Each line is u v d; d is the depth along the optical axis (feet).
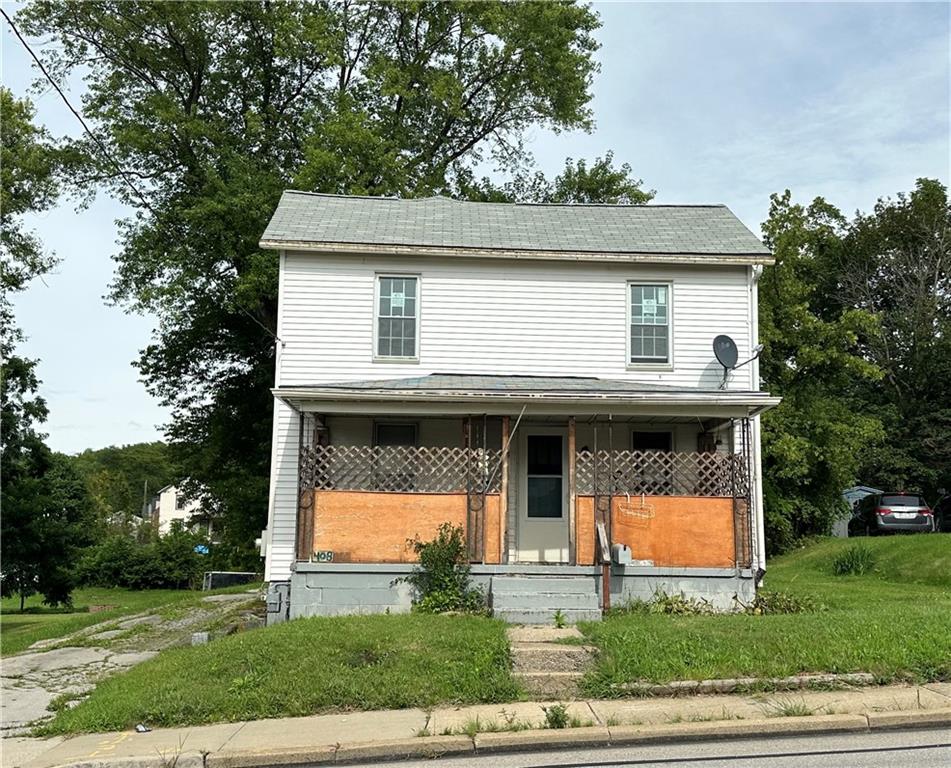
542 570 42.14
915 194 139.03
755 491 52.08
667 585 42.55
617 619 38.34
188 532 155.02
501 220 58.65
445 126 100.63
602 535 41.91
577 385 48.06
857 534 91.76
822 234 97.30
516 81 97.76
